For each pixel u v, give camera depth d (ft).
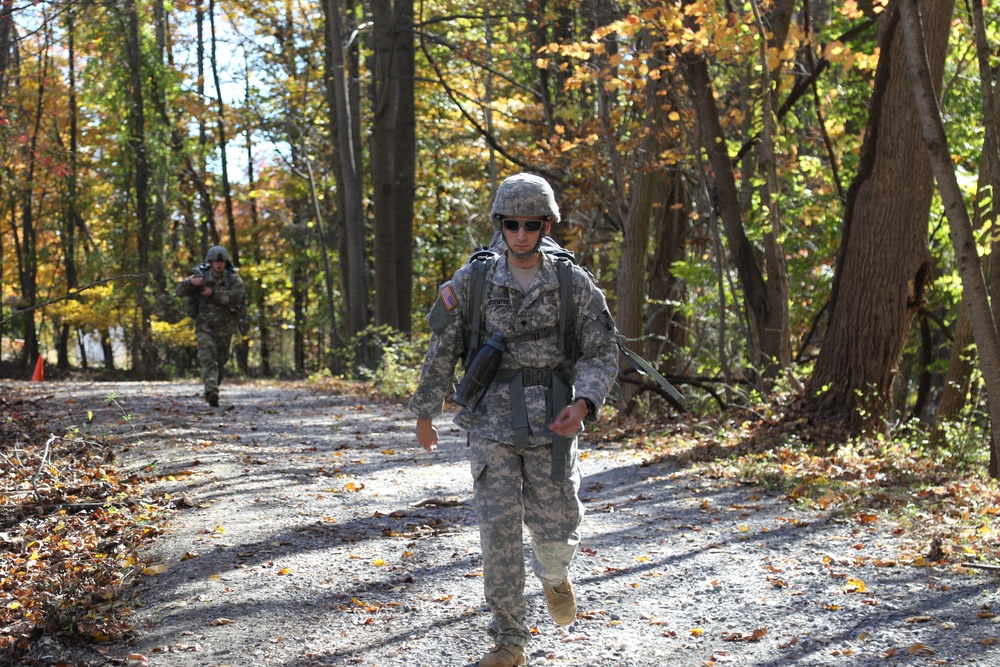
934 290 39.73
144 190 108.17
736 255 39.88
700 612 14.99
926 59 23.26
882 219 30.42
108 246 121.19
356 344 67.46
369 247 102.68
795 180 47.47
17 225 127.65
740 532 19.86
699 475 26.18
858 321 30.76
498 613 12.16
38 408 40.16
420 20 73.61
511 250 11.86
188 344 104.22
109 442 30.81
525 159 53.83
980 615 14.11
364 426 37.81
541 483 11.98
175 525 20.67
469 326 12.03
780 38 40.45
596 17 45.27
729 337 54.54
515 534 11.92
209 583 16.63
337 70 69.41
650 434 34.14
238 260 116.88
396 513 21.63
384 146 66.80
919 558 16.96
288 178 108.37
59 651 13.61
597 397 11.57
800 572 16.76
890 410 30.96
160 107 108.47
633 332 42.78
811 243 49.39
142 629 14.57
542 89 55.06
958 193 23.50
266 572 17.26
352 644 13.92
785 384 36.17
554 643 13.79
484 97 75.51
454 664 13.17
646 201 43.39
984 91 28.53
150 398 45.75
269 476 26.02
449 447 31.94
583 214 57.57
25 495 23.12
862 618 14.33
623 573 17.19
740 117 42.37
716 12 34.63
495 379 12.00
